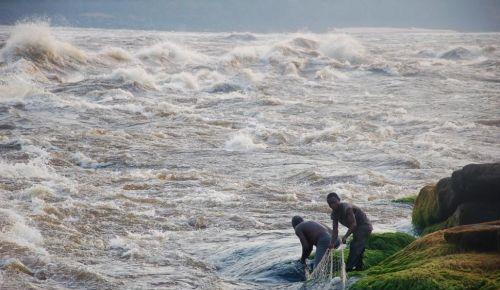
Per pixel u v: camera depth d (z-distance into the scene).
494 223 36.81
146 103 130.25
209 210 63.16
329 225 58.34
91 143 94.31
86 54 184.38
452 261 33.09
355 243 39.81
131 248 49.81
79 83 146.12
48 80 155.75
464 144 102.88
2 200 61.84
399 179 81.94
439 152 96.38
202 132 106.81
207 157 90.50
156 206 64.00
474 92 160.50
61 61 174.38
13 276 41.09
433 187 50.03
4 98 122.69
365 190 75.06
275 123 116.50
